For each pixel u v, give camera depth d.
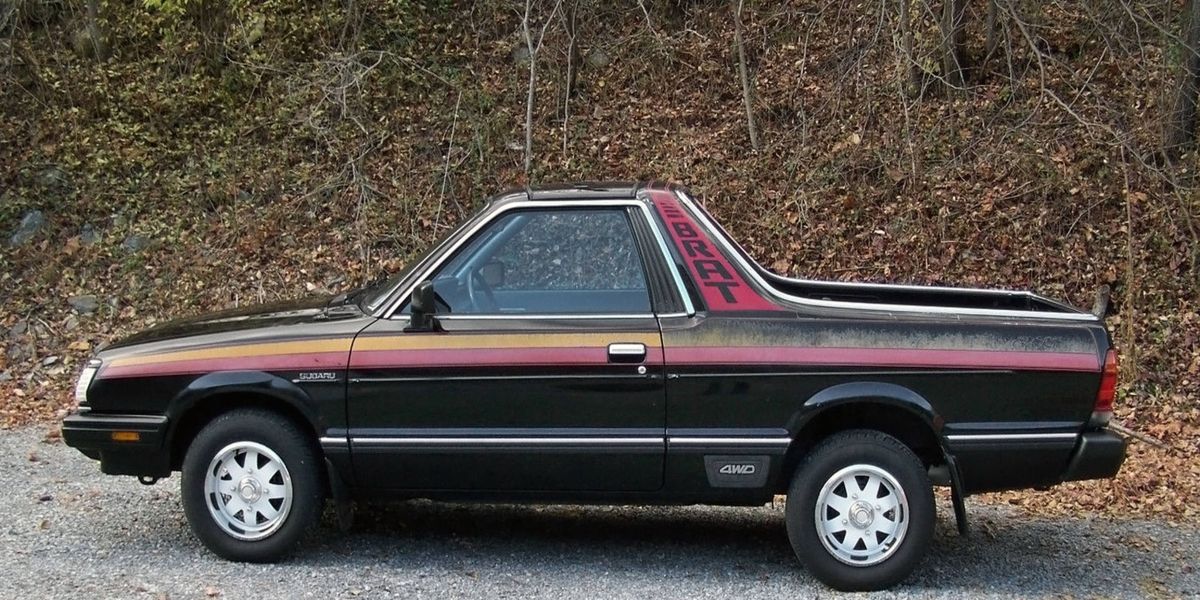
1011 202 10.82
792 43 13.56
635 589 4.90
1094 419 4.81
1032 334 4.82
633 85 13.27
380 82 12.99
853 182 11.45
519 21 13.88
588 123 12.77
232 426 5.02
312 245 11.30
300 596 4.70
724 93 13.03
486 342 4.88
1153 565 5.61
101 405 5.12
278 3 13.62
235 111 12.77
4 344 9.86
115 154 12.17
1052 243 10.45
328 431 4.95
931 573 5.30
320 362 4.94
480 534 5.76
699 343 4.81
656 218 5.03
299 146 12.38
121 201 11.72
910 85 12.19
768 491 4.88
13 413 8.58
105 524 5.80
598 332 4.85
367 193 11.72
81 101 12.75
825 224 11.06
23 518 5.90
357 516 6.04
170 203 11.71
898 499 4.82
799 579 5.09
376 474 5.00
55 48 13.31
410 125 12.62
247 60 13.11
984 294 5.64
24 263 10.88
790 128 12.42
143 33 13.45
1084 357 4.79
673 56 13.45
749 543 5.69
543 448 4.86
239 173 12.05
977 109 11.88
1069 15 12.52
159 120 12.60
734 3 12.73
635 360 4.80
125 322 10.34
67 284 10.73
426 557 5.32
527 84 13.19
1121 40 10.63
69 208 11.58
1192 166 10.61
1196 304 9.69
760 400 4.79
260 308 5.71
